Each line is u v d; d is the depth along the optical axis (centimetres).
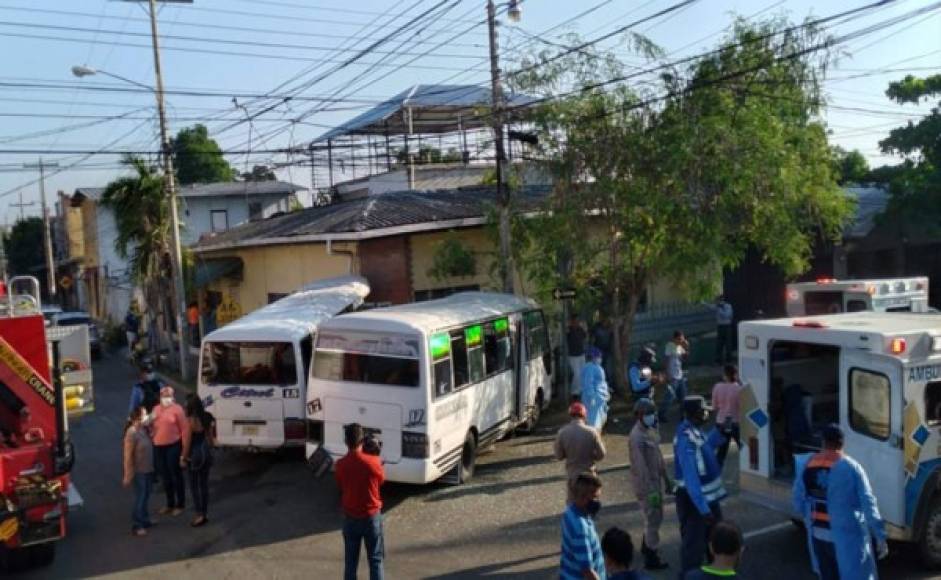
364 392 1128
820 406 1008
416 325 1111
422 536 994
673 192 1530
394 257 1905
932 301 2223
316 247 2066
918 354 769
